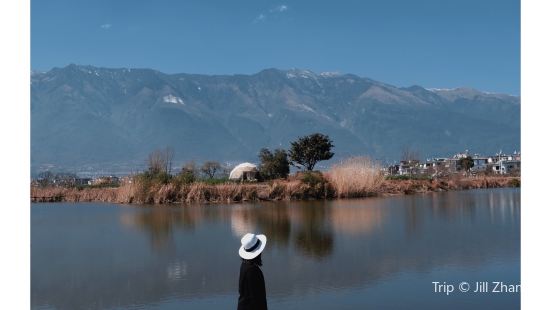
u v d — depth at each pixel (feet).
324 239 70.49
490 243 65.36
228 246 66.85
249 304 26.37
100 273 52.75
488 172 379.35
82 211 121.80
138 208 126.72
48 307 41.27
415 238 70.23
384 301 40.86
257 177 240.94
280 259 57.16
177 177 155.94
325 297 42.16
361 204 127.13
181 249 65.31
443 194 169.68
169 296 43.68
